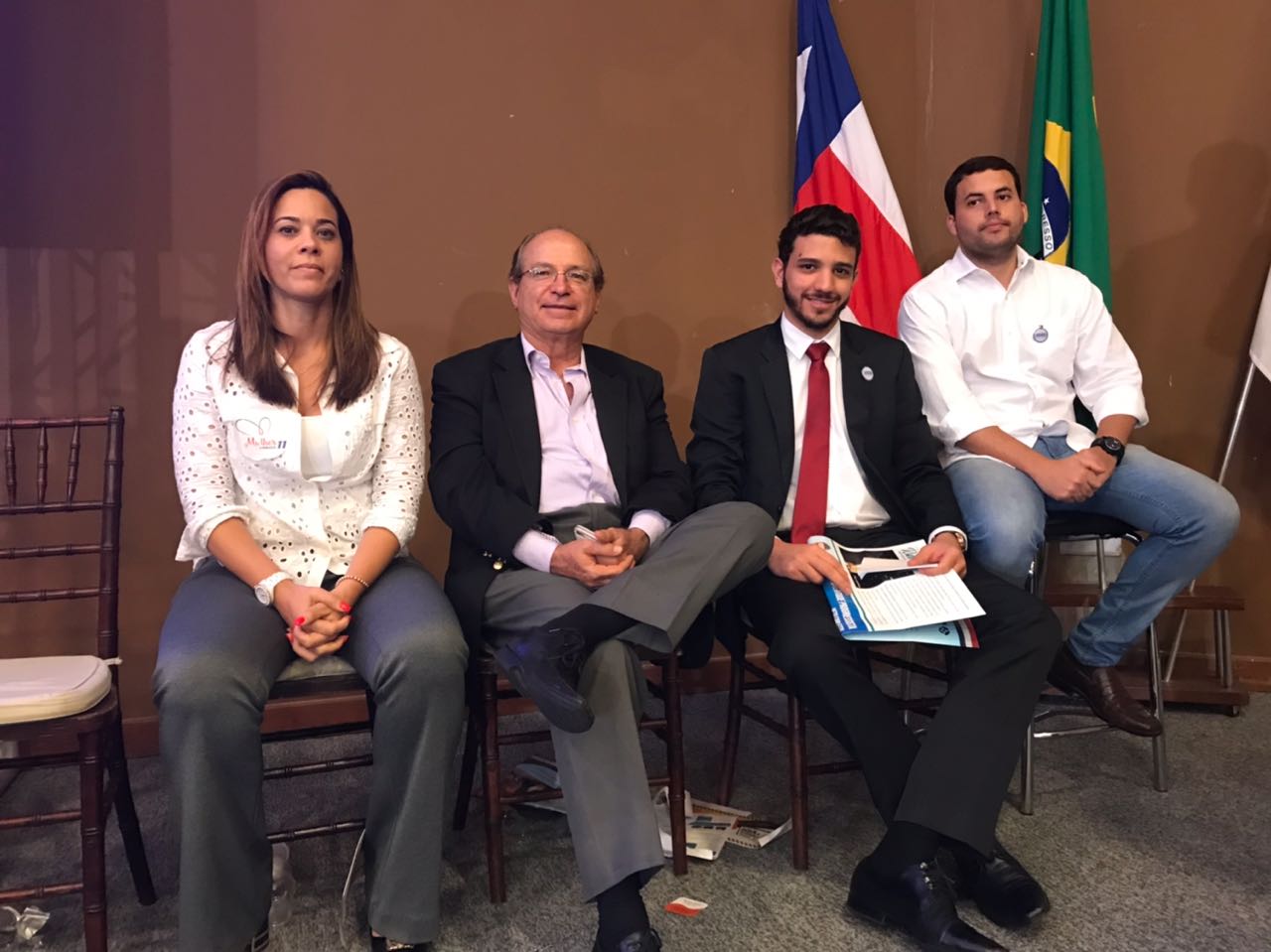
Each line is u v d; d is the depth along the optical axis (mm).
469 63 2404
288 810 2031
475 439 1912
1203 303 2664
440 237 2408
